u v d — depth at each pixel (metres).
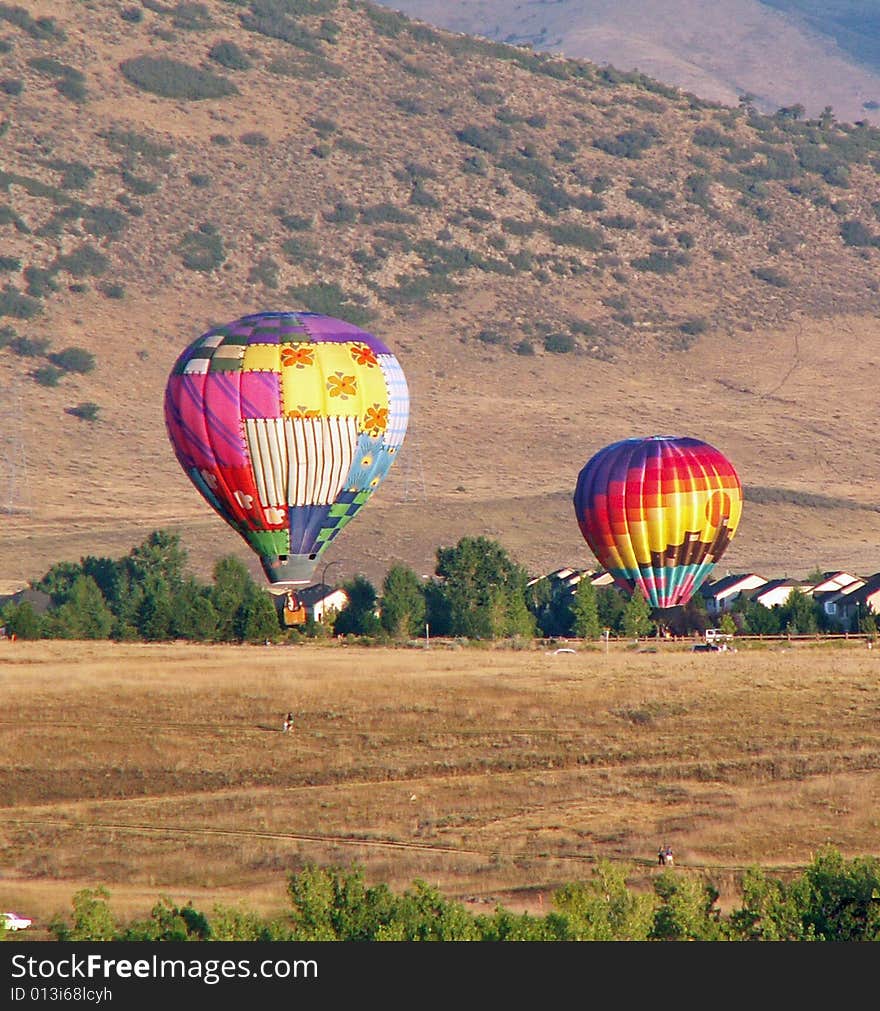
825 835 185.00
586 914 135.62
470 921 134.38
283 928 136.62
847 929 133.25
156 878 178.62
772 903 135.75
